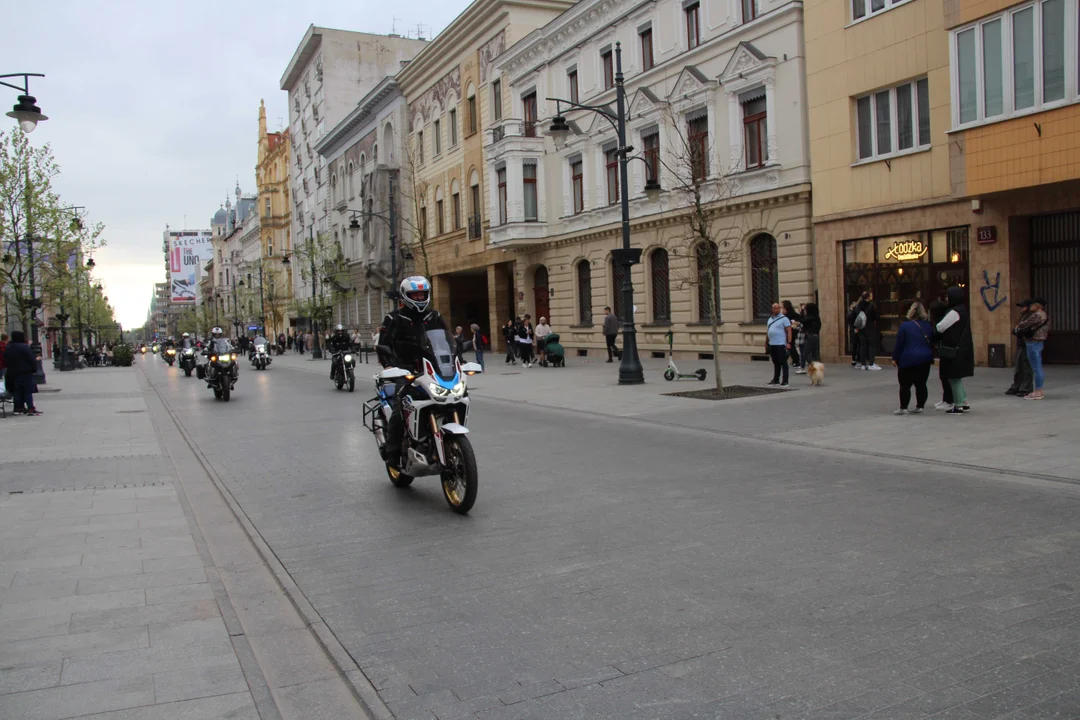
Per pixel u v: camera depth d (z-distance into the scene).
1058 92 15.20
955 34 16.91
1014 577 4.95
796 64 21.88
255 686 3.82
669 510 7.05
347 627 4.62
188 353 33.81
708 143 24.92
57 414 17.41
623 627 4.41
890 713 3.36
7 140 25.73
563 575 5.38
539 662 4.01
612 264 30.70
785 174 22.45
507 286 39.72
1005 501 6.89
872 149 20.17
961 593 4.71
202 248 164.88
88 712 3.56
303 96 76.44
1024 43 15.67
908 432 10.45
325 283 56.25
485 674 3.91
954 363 11.57
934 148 18.42
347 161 62.22
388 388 8.30
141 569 5.71
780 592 4.84
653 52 27.08
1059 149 15.16
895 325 19.92
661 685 3.70
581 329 32.41
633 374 18.94
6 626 4.61
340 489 8.66
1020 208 16.83
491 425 13.38
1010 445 9.18
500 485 8.47
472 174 40.47
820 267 21.64
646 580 5.18
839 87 20.69
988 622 4.27
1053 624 4.21
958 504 6.86
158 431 14.24
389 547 6.30
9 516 7.40
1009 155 16.02
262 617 4.87
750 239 24.12
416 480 9.03
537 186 33.84
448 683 3.83
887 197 19.62
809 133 21.75
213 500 8.38
